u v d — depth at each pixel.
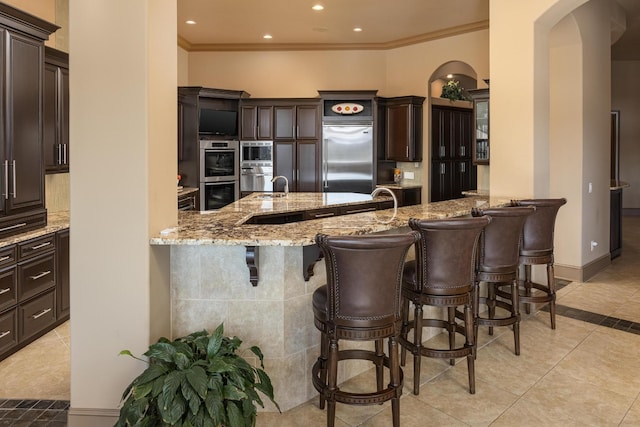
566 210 5.34
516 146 4.43
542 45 4.42
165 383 1.87
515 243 3.28
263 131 7.54
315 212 4.60
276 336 2.56
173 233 2.45
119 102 2.27
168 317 2.55
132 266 2.30
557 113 5.35
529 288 4.01
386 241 2.14
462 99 7.81
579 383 2.90
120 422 1.94
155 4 2.35
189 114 6.99
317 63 7.86
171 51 2.56
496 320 3.27
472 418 2.52
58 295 3.92
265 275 2.54
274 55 7.88
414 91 7.57
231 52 7.88
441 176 7.84
